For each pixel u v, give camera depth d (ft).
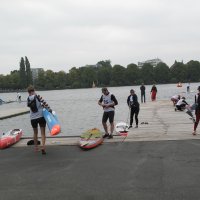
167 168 30.66
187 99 182.09
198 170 29.66
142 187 26.03
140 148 39.06
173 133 49.26
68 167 32.60
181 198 23.50
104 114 46.47
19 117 120.06
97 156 36.27
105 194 24.95
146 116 80.28
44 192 25.96
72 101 239.30
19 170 32.40
